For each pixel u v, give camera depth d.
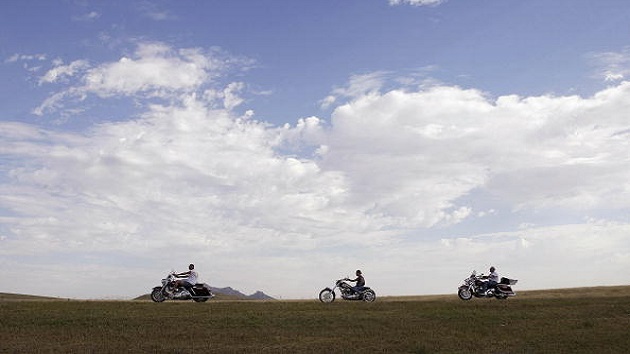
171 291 36.91
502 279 40.38
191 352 24.53
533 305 36.75
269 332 29.03
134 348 25.02
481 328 30.23
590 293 44.75
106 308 34.31
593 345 26.55
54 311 32.84
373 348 25.80
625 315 33.41
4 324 29.27
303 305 36.97
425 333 29.05
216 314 32.84
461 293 40.03
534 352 25.30
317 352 24.94
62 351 24.03
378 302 38.50
